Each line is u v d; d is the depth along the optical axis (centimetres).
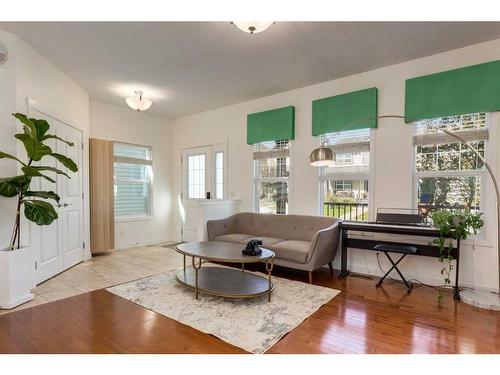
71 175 418
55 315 256
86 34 298
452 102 325
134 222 577
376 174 382
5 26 284
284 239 430
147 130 604
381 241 364
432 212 342
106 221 506
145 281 351
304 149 448
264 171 505
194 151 609
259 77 411
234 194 541
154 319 249
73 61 360
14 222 304
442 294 311
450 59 331
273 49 328
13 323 240
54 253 374
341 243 382
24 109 314
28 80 321
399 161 365
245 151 524
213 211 484
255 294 278
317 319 251
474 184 327
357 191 404
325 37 301
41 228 345
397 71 367
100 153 497
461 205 334
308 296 304
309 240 410
